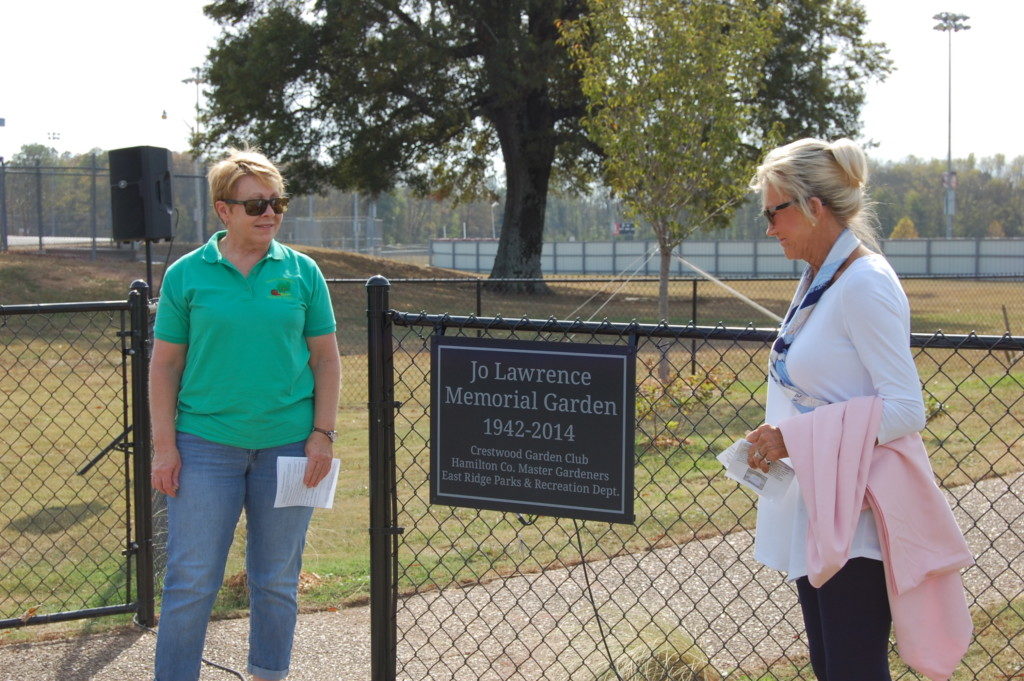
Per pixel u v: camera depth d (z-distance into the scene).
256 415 3.17
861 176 2.48
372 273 28.06
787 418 2.55
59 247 24.42
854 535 2.37
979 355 13.86
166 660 3.15
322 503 3.29
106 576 5.20
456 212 99.94
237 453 3.19
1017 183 90.88
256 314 3.15
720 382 10.61
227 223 3.22
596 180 33.34
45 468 7.83
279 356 3.20
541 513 3.04
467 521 5.97
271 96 25.73
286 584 3.31
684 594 4.21
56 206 27.94
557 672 3.74
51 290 19.91
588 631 4.13
